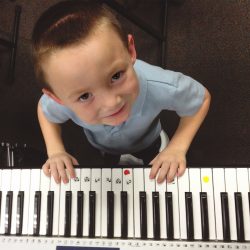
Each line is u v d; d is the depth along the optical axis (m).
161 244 0.77
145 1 1.64
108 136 1.00
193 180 0.79
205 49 1.55
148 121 0.99
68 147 1.49
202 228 0.77
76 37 0.58
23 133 1.57
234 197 0.77
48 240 0.81
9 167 0.88
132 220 0.80
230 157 1.43
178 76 0.93
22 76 1.63
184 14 1.61
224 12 1.58
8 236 0.83
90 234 0.80
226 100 1.48
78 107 0.63
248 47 1.52
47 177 0.85
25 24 1.69
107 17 0.62
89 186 0.83
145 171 0.82
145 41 1.59
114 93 0.61
